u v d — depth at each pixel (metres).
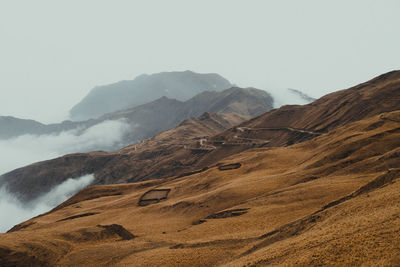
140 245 64.12
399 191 42.66
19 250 57.16
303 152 146.75
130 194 171.12
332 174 91.56
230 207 90.75
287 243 39.78
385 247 26.56
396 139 104.19
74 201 190.50
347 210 44.38
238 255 46.16
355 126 145.75
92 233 75.94
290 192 82.00
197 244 56.16
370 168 84.56
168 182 171.50
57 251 62.28
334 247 29.94
